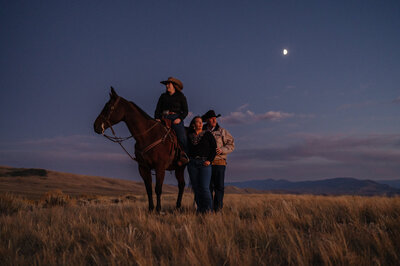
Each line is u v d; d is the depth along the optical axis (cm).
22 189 6650
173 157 771
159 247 368
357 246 335
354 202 693
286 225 481
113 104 735
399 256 300
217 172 731
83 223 517
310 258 308
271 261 310
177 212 689
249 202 930
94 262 333
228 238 392
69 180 12375
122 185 14200
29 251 394
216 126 764
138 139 743
